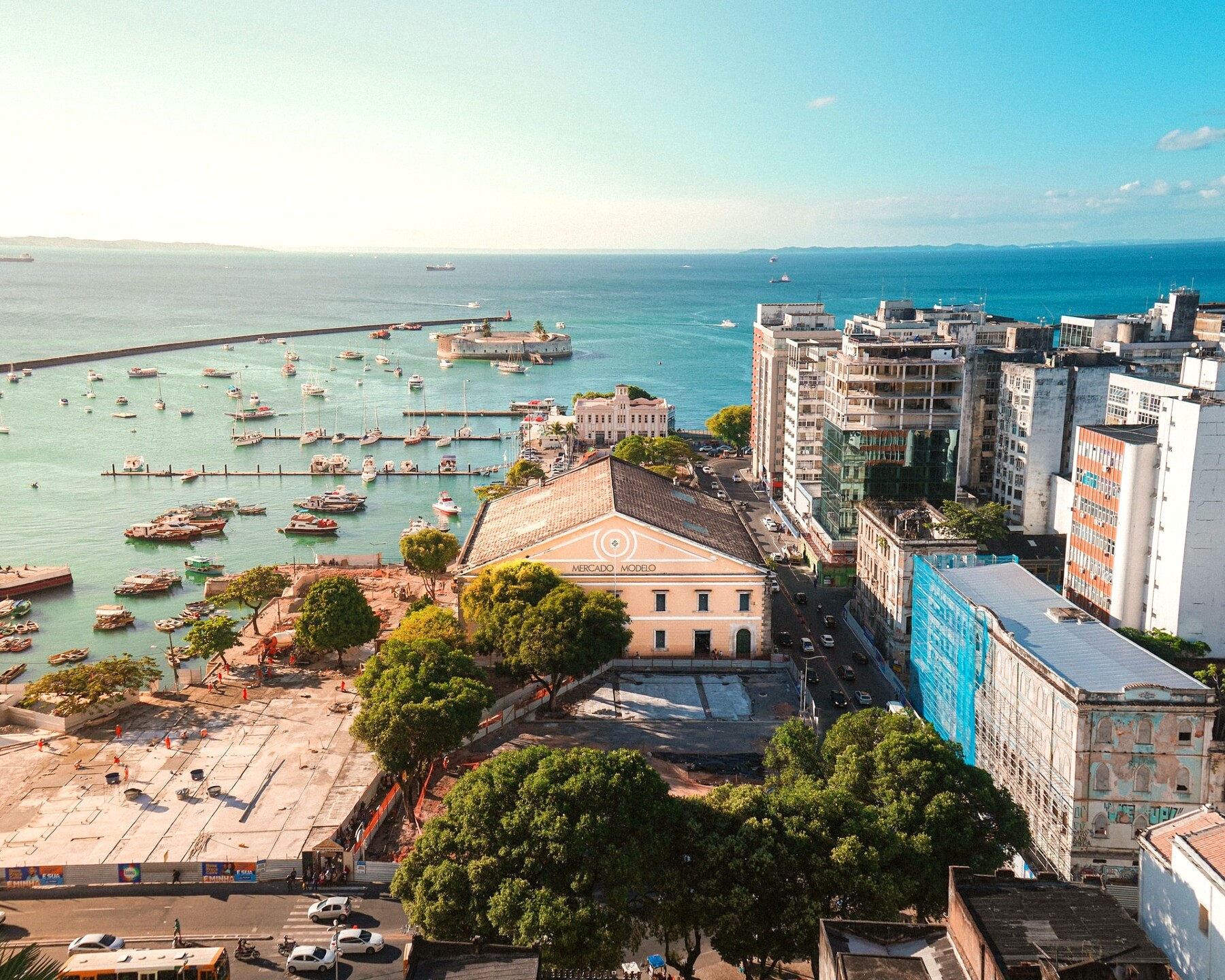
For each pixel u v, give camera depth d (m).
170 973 73.56
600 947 67.12
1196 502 131.25
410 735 100.50
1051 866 94.44
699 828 74.00
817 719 127.50
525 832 71.94
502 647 128.38
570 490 166.12
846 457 193.50
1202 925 58.88
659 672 142.25
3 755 117.81
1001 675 105.44
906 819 78.06
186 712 130.50
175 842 98.75
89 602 197.50
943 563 134.62
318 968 79.00
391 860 95.75
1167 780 89.50
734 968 80.19
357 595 146.38
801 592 185.62
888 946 60.91
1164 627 136.75
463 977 58.97
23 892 91.12
